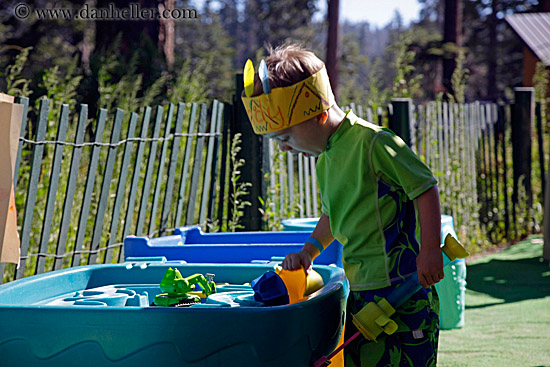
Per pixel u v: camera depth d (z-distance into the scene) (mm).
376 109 6879
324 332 1746
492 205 8188
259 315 1572
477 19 45938
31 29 25719
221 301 1903
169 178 4594
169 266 2406
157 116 4367
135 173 4230
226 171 5402
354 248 2131
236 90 5371
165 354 1579
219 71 35281
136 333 1585
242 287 2248
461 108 7758
